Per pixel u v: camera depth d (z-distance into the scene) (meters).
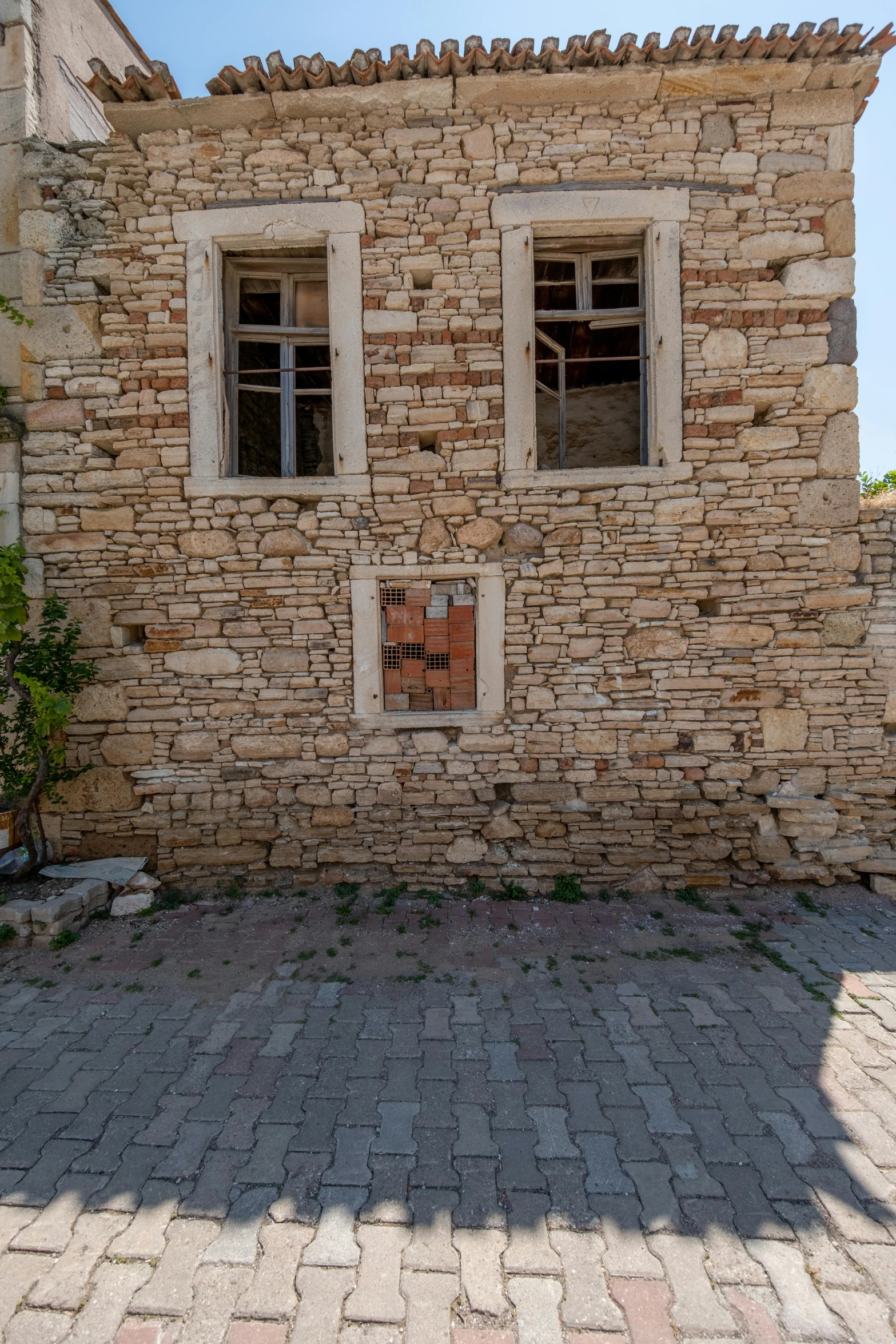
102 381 4.54
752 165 4.41
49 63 4.97
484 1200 2.15
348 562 4.55
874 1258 1.95
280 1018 3.19
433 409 4.49
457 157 4.41
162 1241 2.00
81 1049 2.96
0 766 4.40
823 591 4.54
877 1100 2.61
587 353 5.87
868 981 3.51
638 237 4.60
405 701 4.68
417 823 4.66
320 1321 1.77
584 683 4.60
